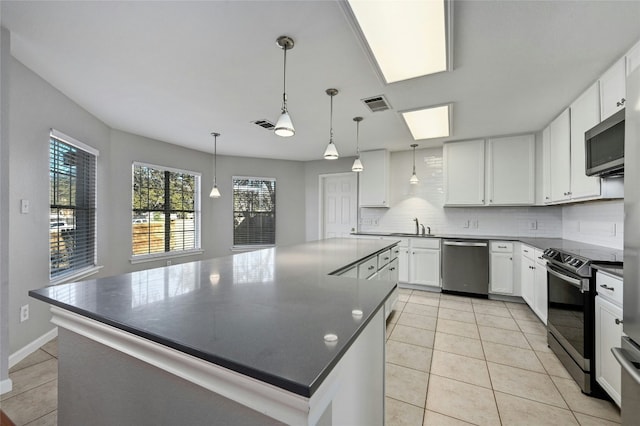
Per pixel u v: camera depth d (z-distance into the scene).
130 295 1.18
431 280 4.34
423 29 1.73
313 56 2.10
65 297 1.14
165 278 1.49
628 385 1.28
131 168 4.04
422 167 4.95
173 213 4.74
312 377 0.59
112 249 3.74
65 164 2.89
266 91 2.69
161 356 0.82
